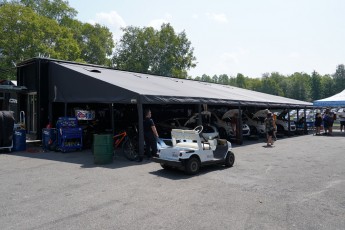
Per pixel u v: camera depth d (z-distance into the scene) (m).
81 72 13.26
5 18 26.66
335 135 22.16
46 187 6.85
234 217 4.98
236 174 8.35
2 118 12.10
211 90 18.59
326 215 5.09
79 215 5.05
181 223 4.71
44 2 39.88
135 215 5.05
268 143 15.19
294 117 31.28
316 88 107.50
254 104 17.64
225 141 9.52
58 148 12.52
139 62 48.84
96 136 9.82
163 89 13.23
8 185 7.03
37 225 4.61
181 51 50.72
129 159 10.51
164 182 7.38
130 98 10.82
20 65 16.20
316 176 8.11
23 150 12.94
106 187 6.86
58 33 31.78
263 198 6.05
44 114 15.13
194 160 8.28
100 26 48.66
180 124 15.84
